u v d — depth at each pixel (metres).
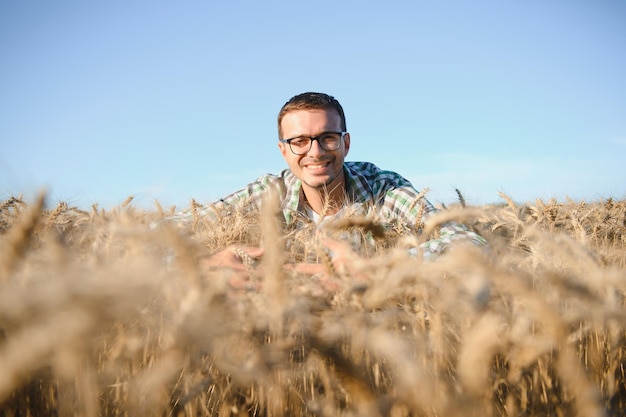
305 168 4.09
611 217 4.26
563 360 0.75
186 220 2.97
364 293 1.07
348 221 1.52
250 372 1.02
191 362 1.07
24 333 0.49
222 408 1.39
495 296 1.02
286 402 1.26
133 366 1.17
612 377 1.22
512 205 3.29
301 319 1.00
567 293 0.90
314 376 1.44
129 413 1.11
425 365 1.03
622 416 1.26
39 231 1.37
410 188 4.06
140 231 0.96
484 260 0.81
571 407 1.10
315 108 4.06
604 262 1.48
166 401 1.09
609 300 0.99
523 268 1.27
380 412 0.90
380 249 1.88
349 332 0.97
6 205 2.37
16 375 0.47
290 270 1.34
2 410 1.05
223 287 0.95
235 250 1.52
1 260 0.86
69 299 0.50
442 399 0.85
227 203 3.81
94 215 2.21
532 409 1.18
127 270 0.55
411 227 2.53
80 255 1.24
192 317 0.86
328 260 1.27
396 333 1.05
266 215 1.10
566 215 4.11
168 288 0.94
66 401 1.13
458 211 1.18
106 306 0.50
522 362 0.93
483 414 0.94
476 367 0.84
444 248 2.14
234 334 0.97
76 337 0.49
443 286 1.00
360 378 0.93
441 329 1.02
